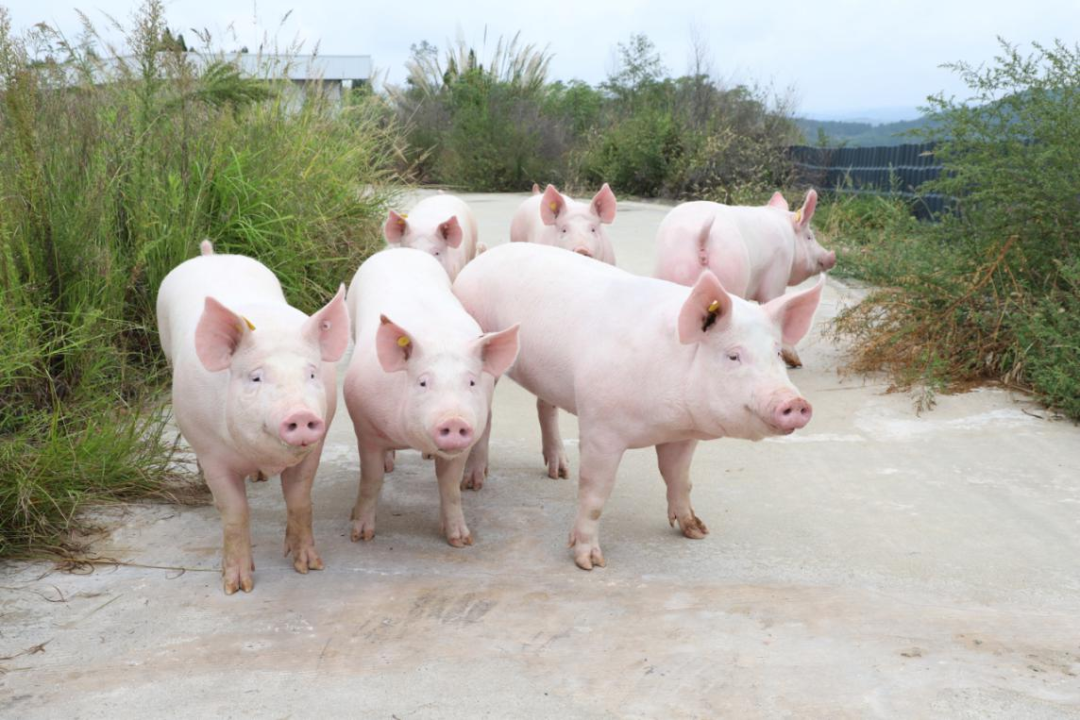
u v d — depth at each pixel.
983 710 3.21
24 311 5.80
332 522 4.89
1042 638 3.71
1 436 5.38
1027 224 7.34
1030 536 4.71
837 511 5.03
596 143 22.84
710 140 19.39
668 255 6.60
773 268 7.37
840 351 8.12
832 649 3.62
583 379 4.38
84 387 5.77
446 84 26.84
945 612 3.93
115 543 4.59
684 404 4.09
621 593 4.14
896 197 13.91
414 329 4.36
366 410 4.43
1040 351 6.80
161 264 7.04
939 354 7.22
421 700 3.30
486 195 21.80
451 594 4.12
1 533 4.47
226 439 3.94
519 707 3.26
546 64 27.47
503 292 5.07
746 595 4.09
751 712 3.23
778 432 3.86
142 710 3.25
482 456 5.33
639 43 26.36
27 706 3.27
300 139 9.36
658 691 3.35
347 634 3.77
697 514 5.01
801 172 18.98
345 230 9.37
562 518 4.97
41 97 7.10
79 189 6.88
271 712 3.24
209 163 8.11
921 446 5.96
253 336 3.84
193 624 3.86
